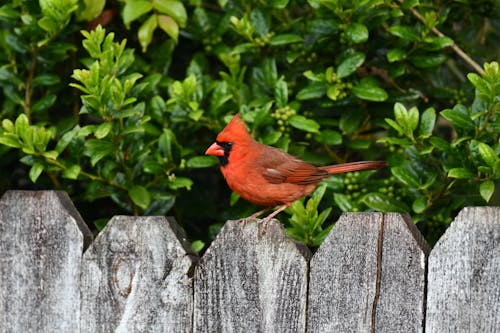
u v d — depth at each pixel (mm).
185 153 9508
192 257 7145
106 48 8664
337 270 6594
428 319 6262
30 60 9781
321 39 9828
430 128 8359
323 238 7902
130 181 9289
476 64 10023
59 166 8773
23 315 7527
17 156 10562
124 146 9109
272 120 9570
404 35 9422
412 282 6332
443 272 6223
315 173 8578
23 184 11086
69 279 7406
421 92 10227
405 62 9898
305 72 9695
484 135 8047
